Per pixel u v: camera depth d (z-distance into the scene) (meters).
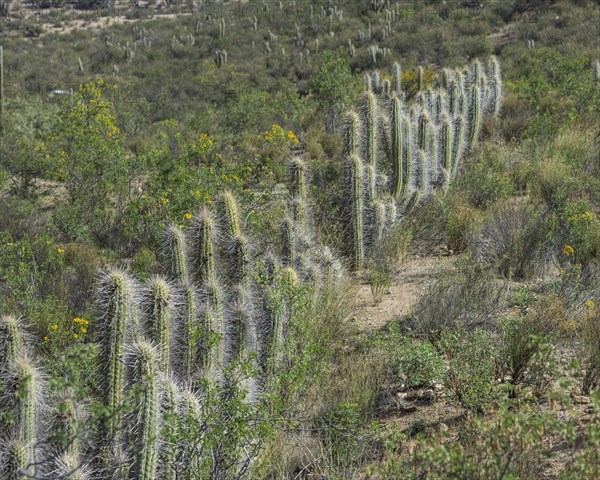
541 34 33.09
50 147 14.47
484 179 10.90
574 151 12.04
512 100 17.22
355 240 8.95
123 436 4.47
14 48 70.19
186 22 72.25
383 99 16.62
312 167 10.66
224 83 38.09
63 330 7.11
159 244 9.80
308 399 5.32
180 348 5.38
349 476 4.44
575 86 16.55
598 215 9.41
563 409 4.86
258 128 19.61
